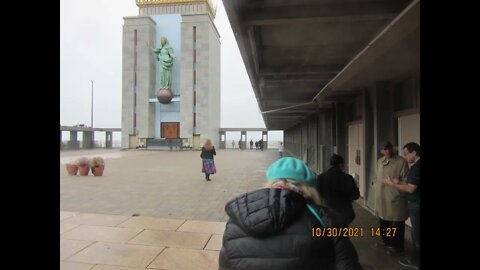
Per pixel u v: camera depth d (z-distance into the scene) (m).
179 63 48.12
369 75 6.41
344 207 3.87
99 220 6.76
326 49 7.95
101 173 14.48
